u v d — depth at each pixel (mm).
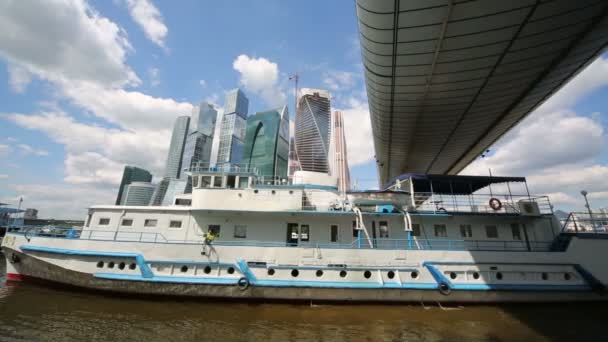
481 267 14648
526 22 13703
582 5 12797
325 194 17297
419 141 32625
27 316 11750
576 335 11133
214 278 14148
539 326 11938
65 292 14711
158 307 13297
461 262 14680
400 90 20516
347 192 16891
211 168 17891
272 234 16359
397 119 26094
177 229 16391
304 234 16406
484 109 23891
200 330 11023
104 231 16250
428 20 13500
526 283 14492
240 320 12070
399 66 17359
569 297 14359
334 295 14070
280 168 162625
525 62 17156
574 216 16812
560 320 12602
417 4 12516
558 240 16016
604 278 14688
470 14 13109
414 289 14227
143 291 14156
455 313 13242
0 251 32031
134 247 14547
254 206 16188
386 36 14656
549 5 12617
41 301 13438
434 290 14266
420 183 19125
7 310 12258
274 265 14312
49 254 15109
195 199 16406
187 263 14297
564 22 13812
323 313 13023
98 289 14453
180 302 14000
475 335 11023
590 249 15164
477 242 16406
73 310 12594
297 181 19719
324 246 15445
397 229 16500
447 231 16656
